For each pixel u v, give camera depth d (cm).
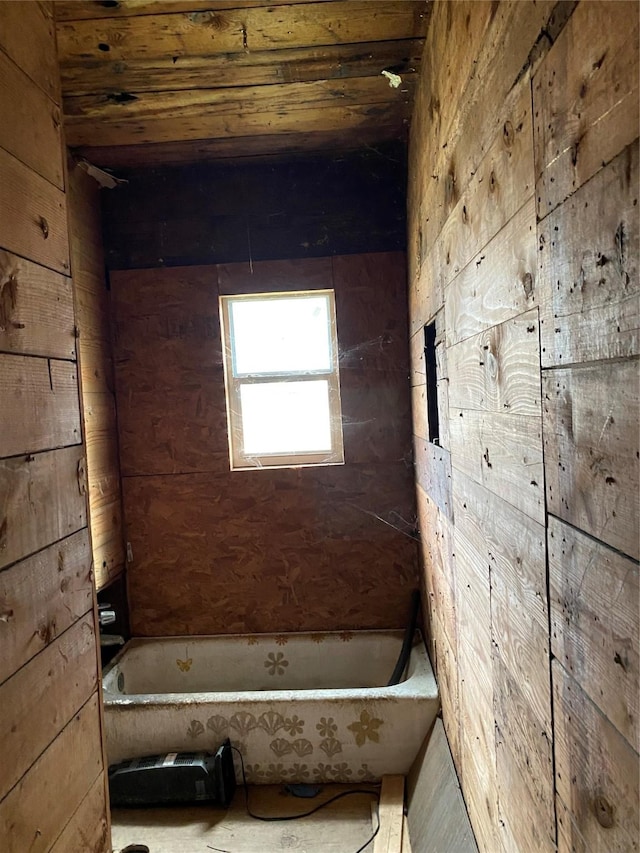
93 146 243
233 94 207
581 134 67
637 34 54
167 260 274
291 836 195
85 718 105
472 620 141
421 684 221
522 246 91
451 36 142
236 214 272
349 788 218
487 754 130
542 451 85
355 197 268
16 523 84
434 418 206
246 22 171
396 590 277
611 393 62
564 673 79
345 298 271
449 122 148
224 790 210
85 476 110
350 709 219
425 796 189
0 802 76
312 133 242
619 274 59
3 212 84
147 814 208
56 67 105
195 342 275
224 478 278
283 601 280
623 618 61
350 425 274
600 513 66
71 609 101
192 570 281
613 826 65
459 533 154
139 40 176
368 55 188
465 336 135
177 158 260
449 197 151
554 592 83
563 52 72
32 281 92
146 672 276
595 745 70
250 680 278
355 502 276
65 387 103
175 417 278
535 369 87
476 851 141
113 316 276
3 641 79
